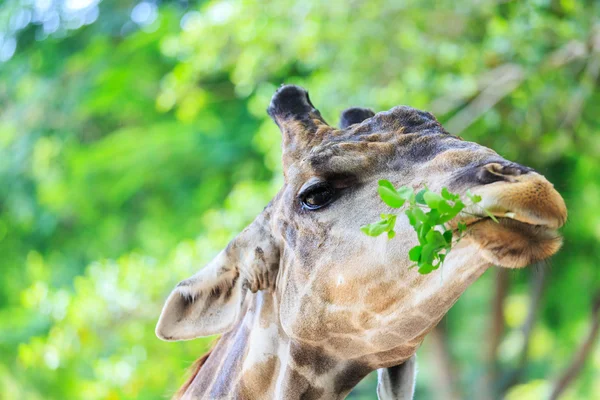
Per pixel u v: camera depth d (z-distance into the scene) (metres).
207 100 15.76
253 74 12.63
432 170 3.80
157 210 16.41
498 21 10.99
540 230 3.43
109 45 17.00
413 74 11.63
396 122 4.19
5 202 17.88
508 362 19.27
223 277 4.58
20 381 12.42
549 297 16.72
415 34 11.70
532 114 11.54
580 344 14.42
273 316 4.51
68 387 12.10
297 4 12.09
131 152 15.82
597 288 15.03
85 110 16.70
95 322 11.50
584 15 10.69
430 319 3.95
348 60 12.09
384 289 3.91
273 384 4.50
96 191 16.41
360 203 4.04
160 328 4.57
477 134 12.26
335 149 4.14
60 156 16.92
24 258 17.89
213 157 15.62
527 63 11.03
